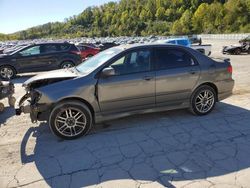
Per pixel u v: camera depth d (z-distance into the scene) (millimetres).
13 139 4867
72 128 4691
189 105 5480
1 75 11969
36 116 4598
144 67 5012
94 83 4652
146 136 4695
